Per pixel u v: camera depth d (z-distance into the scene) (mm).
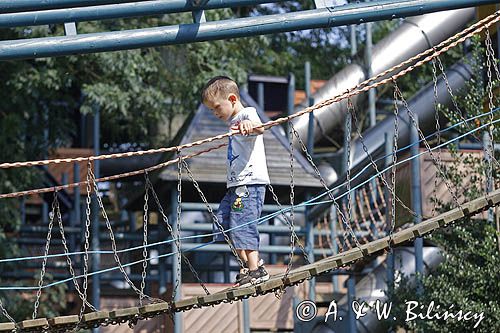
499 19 11602
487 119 15984
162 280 23297
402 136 25328
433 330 15852
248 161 11219
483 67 17000
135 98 25000
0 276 23938
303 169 22875
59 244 26094
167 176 21844
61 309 25203
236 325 21094
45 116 25734
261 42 27594
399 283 16828
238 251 11102
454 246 15945
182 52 25359
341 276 23094
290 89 27734
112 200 35531
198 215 25719
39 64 24203
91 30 23516
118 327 21719
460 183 16078
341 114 27422
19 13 12688
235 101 11352
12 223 24047
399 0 12812
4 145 24000
